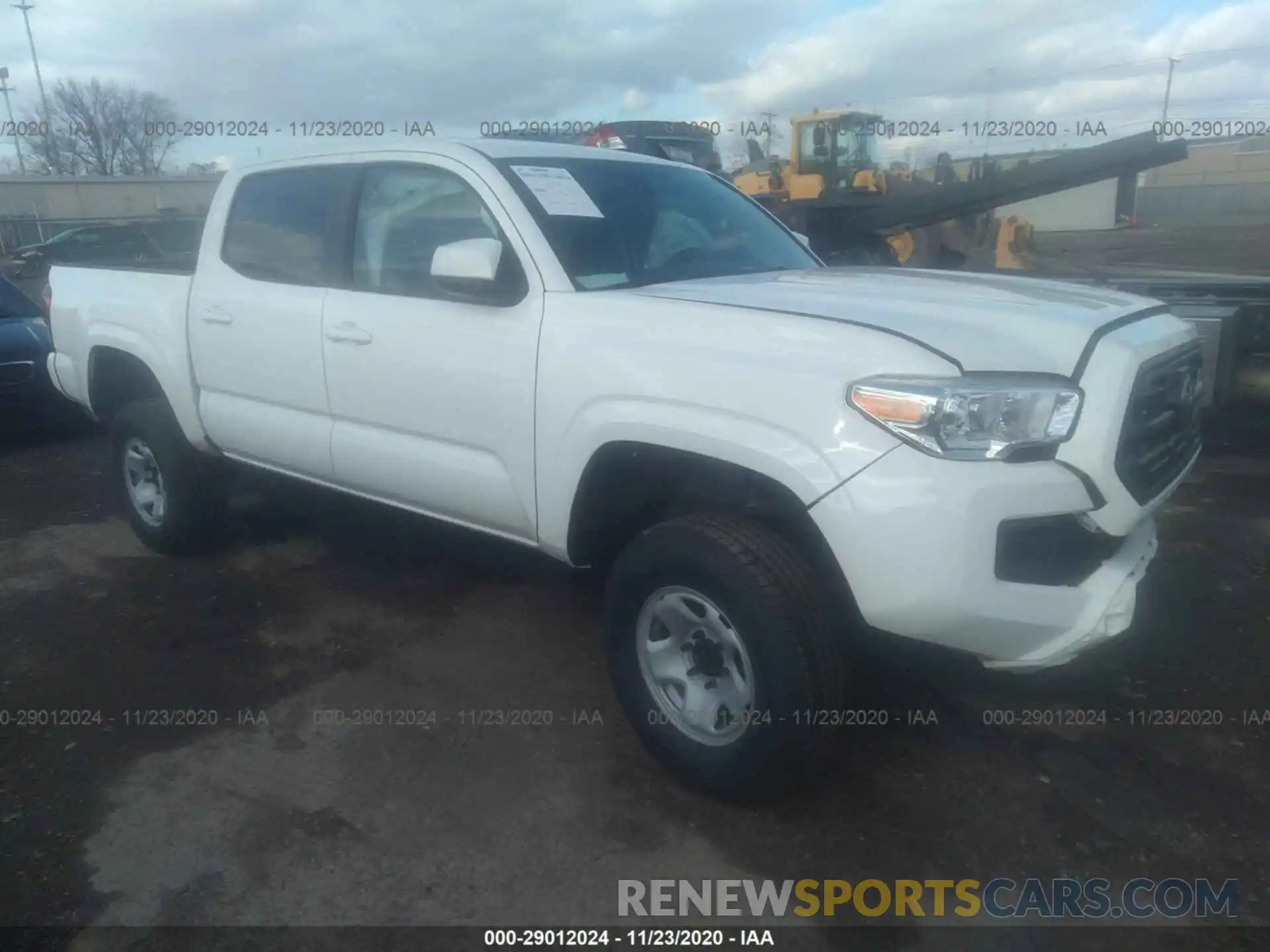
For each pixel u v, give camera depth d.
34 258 25.84
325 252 4.21
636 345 3.12
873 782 3.22
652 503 3.46
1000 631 2.70
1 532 5.77
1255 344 6.99
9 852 2.95
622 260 3.68
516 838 2.99
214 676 3.97
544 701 3.75
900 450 2.62
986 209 10.25
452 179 3.80
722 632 2.98
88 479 6.94
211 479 5.02
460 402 3.63
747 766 2.94
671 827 3.02
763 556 2.85
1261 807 3.08
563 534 3.42
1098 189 34.41
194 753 3.45
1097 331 2.91
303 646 4.22
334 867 2.87
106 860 2.91
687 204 4.19
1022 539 2.70
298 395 4.27
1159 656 3.99
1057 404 2.70
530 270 3.49
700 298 3.20
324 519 5.78
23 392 7.59
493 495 3.63
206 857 2.92
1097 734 3.47
